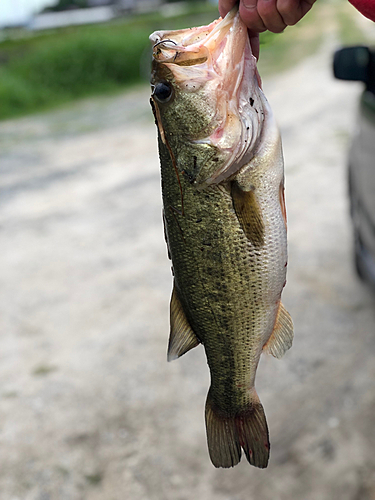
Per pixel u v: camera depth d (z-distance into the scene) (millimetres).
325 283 1163
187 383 913
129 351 1015
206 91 389
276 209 404
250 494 682
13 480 750
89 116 3479
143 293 1224
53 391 923
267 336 423
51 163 2412
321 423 774
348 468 692
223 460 437
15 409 886
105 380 939
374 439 731
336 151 2113
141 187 1974
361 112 985
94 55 4621
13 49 4965
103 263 1394
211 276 406
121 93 4395
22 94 4066
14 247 1541
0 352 1048
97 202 1857
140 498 704
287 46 6113
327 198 1636
